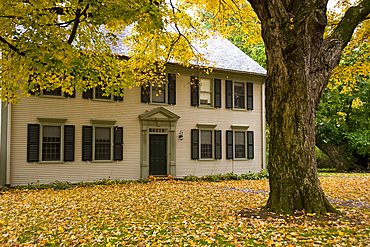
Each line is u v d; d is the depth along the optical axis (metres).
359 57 17.11
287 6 7.96
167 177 17.89
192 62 19.00
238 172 20.66
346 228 6.42
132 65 12.55
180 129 18.88
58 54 6.98
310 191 7.54
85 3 7.27
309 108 7.74
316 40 7.73
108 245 6.00
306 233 6.19
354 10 8.39
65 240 6.35
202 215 8.37
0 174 14.12
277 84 7.88
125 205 10.12
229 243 5.83
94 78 8.64
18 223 7.84
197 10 12.59
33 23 7.30
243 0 12.06
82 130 16.16
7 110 14.39
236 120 20.81
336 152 27.98
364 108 27.45
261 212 7.89
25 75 8.48
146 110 17.89
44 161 15.21
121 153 17.08
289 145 7.68
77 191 13.41
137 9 7.23
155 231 6.89
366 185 14.83
